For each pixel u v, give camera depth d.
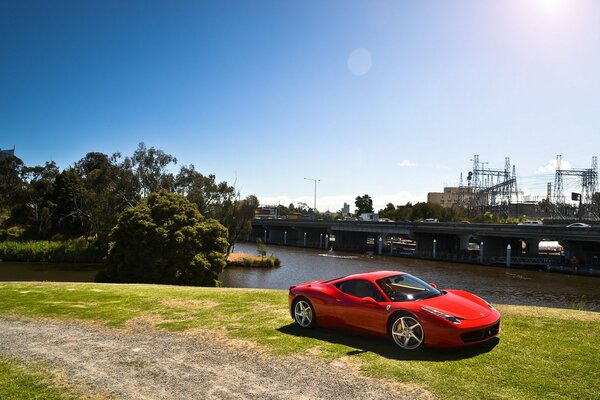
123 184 62.75
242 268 59.69
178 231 33.56
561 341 7.60
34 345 8.40
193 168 68.69
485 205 127.12
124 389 5.91
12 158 113.75
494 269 57.56
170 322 10.03
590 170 109.31
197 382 6.09
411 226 79.31
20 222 89.12
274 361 6.88
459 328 6.63
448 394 5.34
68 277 43.16
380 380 5.86
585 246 57.72
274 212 186.88
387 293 7.74
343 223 97.56
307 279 49.00
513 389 5.46
